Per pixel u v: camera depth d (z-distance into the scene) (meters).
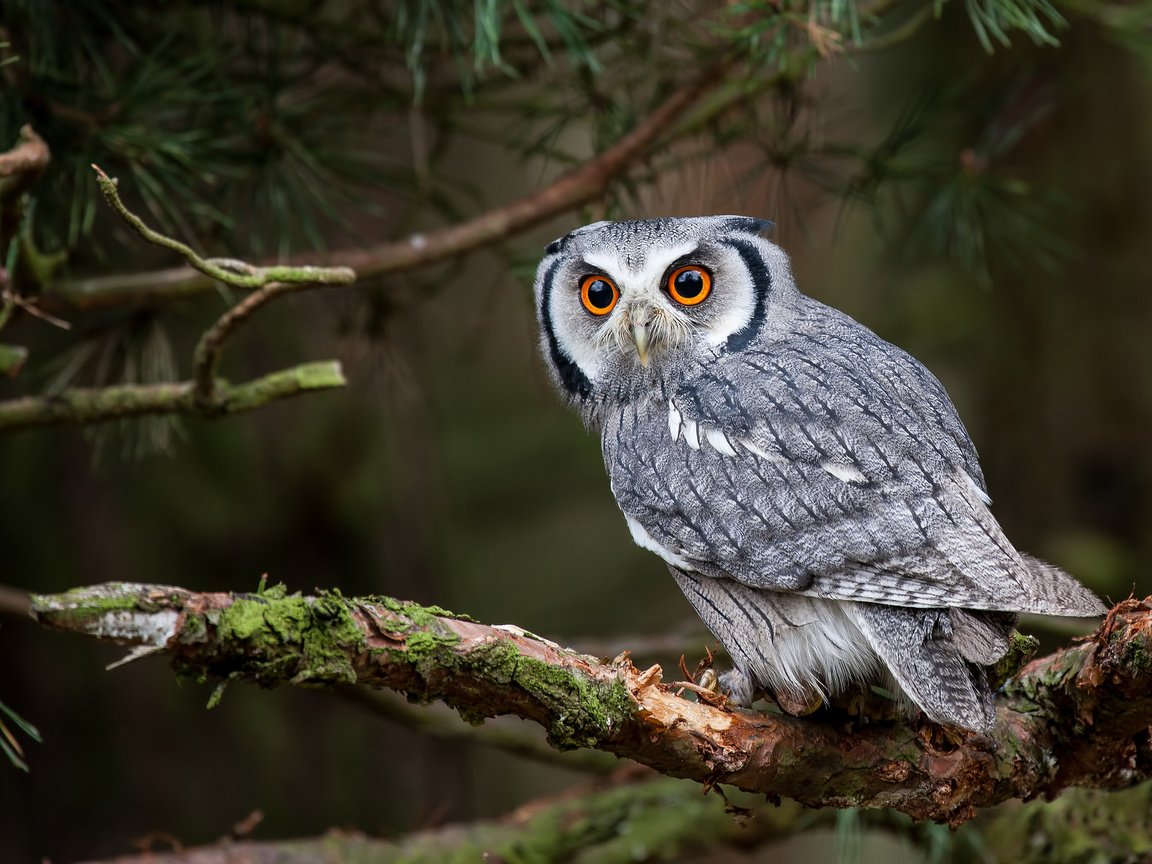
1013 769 6.84
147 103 8.46
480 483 15.71
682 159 9.78
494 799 14.96
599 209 9.82
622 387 8.20
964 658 6.37
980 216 10.66
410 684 5.34
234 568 12.86
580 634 14.78
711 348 8.03
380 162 10.32
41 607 4.48
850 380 7.40
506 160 15.27
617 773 10.44
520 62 9.88
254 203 9.16
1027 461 12.72
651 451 7.76
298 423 13.29
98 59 8.64
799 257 14.61
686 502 7.42
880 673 6.89
